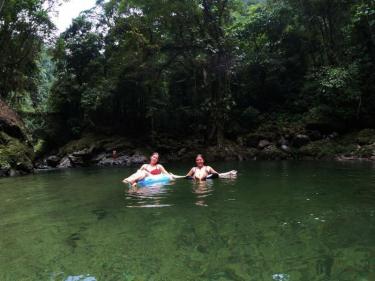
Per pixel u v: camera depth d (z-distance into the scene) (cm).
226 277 239
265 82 2320
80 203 564
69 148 2344
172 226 384
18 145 1483
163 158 2150
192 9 2041
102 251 304
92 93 2414
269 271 248
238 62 2183
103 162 2145
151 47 2089
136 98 2442
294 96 2272
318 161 1564
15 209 533
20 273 260
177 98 2503
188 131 2383
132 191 686
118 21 2245
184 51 2197
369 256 273
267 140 2081
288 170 1102
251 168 1255
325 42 2141
